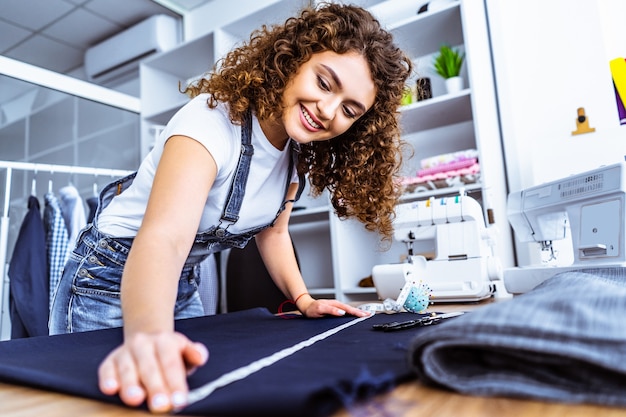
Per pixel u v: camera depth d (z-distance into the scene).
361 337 0.66
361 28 0.91
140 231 0.60
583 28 2.07
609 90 1.99
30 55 3.84
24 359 0.57
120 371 0.38
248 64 0.93
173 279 0.55
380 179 1.18
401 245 2.50
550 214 1.33
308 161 1.17
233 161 0.89
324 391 0.32
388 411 0.33
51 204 1.96
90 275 1.06
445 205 1.39
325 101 0.87
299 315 1.09
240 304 2.05
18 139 3.19
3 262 1.72
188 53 3.05
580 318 0.36
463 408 0.33
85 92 2.36
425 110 2.21
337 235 2.33
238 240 1.13
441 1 2.26
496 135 2.13
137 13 3.39
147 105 3.16
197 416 0.34
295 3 2.52
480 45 2.14
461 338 0.37
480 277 1.30
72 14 3.32
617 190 1.06
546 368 0.37
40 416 0.36
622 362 0.32
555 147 1.87
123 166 3.31
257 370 0.45
